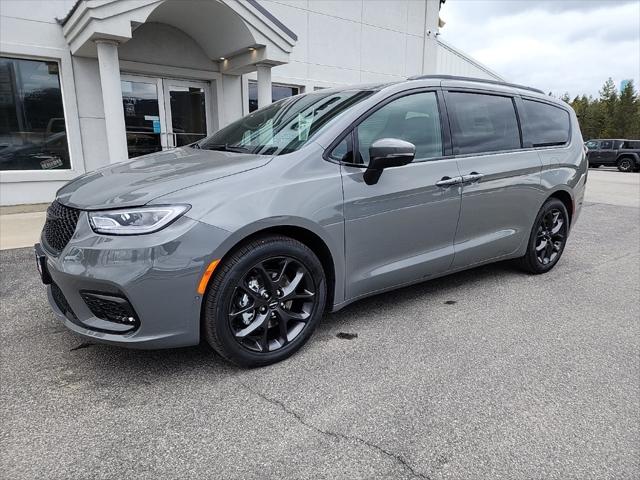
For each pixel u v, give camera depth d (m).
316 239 2.73
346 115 2.91
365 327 3.17
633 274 4.57
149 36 7.86
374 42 11.02
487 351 2.86
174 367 2.60
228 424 2.11
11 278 4.08
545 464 1.89
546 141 4.21
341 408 2.24
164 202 2.26
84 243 2.24
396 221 3.04
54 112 7.29
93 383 2.43
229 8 7.00
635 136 56.12
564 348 2.93
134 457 1.89
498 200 3.71
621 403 2.33
